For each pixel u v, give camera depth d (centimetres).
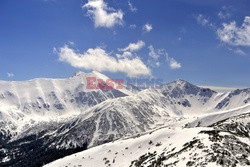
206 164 13562
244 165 13550
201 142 16062
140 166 17900
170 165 14850
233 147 15075
